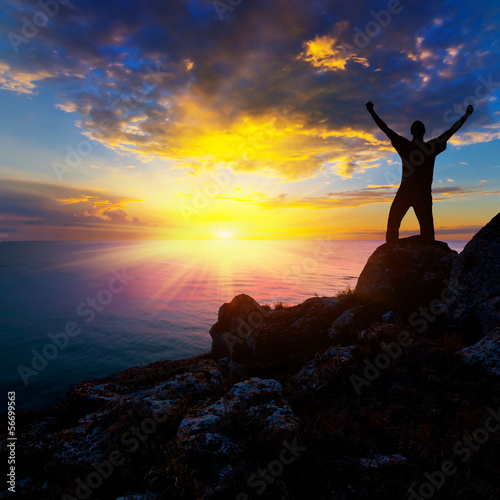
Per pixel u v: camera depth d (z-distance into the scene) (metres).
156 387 5.61
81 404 5.70
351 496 2.71
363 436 3.53
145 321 67.31
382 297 8.32
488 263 6.00
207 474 3.09
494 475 2.70
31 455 4.05
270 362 8.20
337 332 7.75
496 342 4.55
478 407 3.72
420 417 3.73
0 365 41.66
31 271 179.12
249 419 3.78
